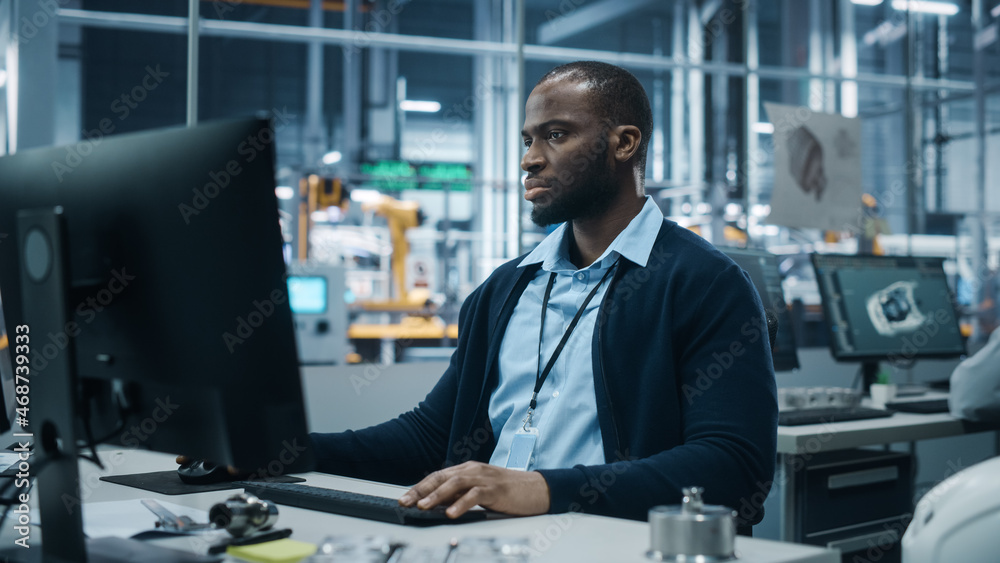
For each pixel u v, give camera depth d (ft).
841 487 6.36
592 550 2.57
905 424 6.39
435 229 31.12
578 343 4.30
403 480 4.46
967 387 6.64
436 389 4.81
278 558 2.44
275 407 2.45
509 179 30.14
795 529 6.11
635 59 16.74
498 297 4.72
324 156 34.76
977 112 18.92
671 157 35.55
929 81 18.56
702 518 2.39
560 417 4.19
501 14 30.22
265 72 45.06
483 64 30.14
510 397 4.46
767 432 3.71
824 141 10.59
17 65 12.84
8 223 3.01
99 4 36.42
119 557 2.56
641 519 3.29
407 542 2.66
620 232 4.49
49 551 2.62
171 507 3.23
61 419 2.59
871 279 8.29
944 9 26.30
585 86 4.35
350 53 32.96
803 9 28.58
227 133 2.40
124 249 2.65
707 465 3.45
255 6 35.14
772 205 10.23
